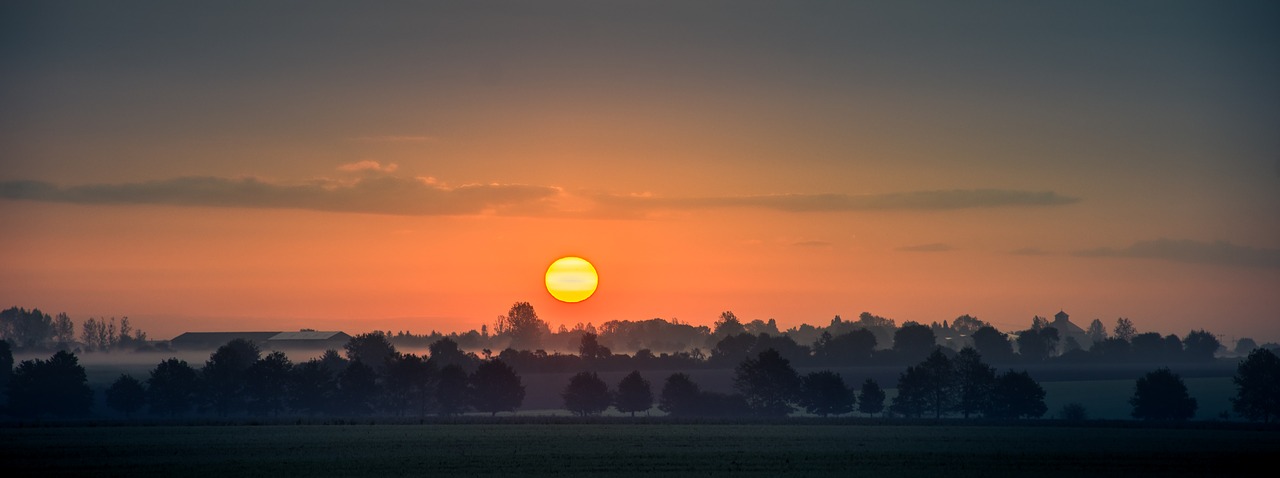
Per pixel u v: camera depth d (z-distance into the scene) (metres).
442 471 89.00
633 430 136.38
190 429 134.62
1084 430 138.38
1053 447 111.50
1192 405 165.75
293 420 152.50
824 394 179.38
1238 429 141.25
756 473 87.88
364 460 97.12
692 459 98.00
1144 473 88.94
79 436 122.88
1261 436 127.69
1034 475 87.44
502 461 96.25
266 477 85.69
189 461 96.69
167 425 142.50
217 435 124.94
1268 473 89.38
